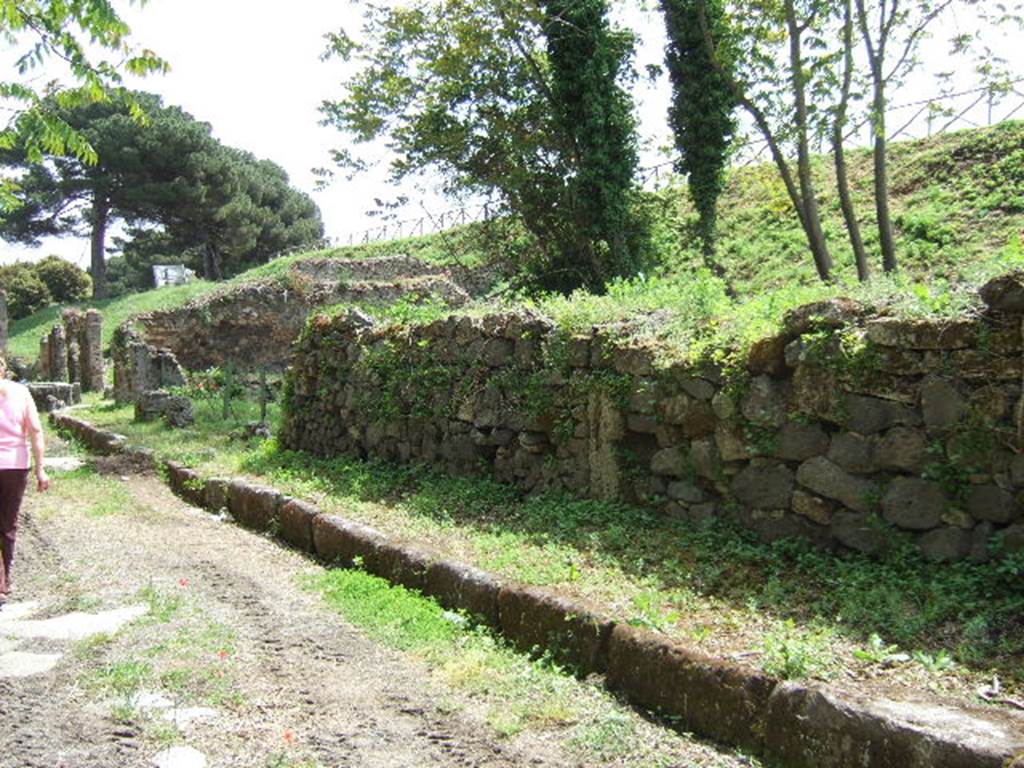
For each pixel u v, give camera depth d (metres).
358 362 10.23
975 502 4.64
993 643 3.98
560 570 5.54
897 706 3.31
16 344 36.59
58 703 4.17
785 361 5.56
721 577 5.28
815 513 5.37
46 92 8.90
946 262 16.66
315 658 4.91
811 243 14.41
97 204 43.50
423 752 3.77
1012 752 2.89
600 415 6.95
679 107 18.73
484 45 17.19
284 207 53.81
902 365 4.95
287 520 8.02
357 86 17.92
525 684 4.46
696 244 20.92
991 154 20.02
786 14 13.36
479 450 8.34
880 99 13.34
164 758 3.62
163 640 5.11
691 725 3.94
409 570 6.11
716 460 5.98
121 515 9.05
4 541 5.93
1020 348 4.48
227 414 16.25
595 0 16.88
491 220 19.09
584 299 8.32
